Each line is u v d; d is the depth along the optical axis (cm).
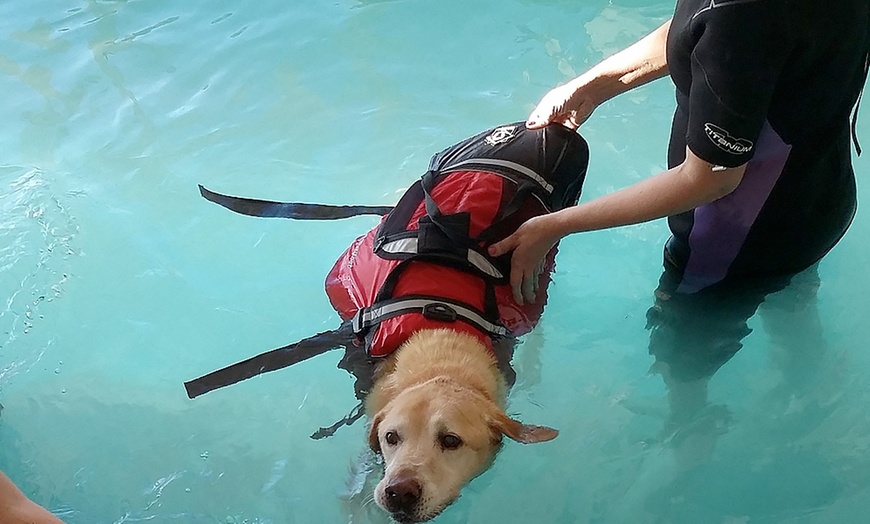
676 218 133
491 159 140
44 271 164
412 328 129
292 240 172
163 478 135
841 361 141
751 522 124
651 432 137
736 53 104
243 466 136
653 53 139
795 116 115
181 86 204
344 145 187
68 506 131
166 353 152
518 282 130
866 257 155
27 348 153
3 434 141
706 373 142
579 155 145
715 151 109
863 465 129
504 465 134
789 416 136
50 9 232
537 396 142
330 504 130
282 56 212
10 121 195
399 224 137
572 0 227
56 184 179
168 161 185
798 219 126
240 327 155
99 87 204
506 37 215
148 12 229
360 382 136
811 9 104
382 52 212
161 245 169
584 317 153
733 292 137
